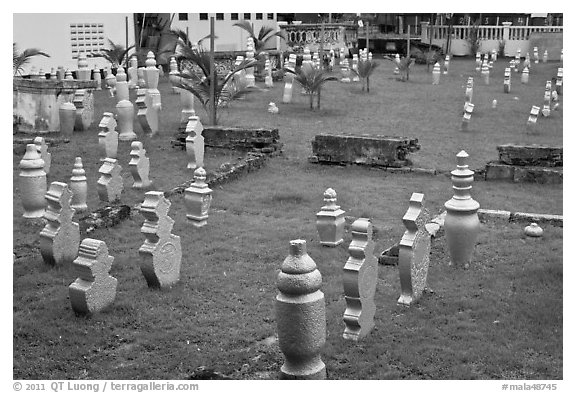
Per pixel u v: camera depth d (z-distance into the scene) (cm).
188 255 1198
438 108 2859
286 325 742
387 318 952
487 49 5306
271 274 1117
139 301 1003
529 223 1395
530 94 3306
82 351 871
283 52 4209
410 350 859
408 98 3108
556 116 2736
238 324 941
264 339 905
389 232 1331
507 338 888
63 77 3030
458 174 1123
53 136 2166
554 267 1117
